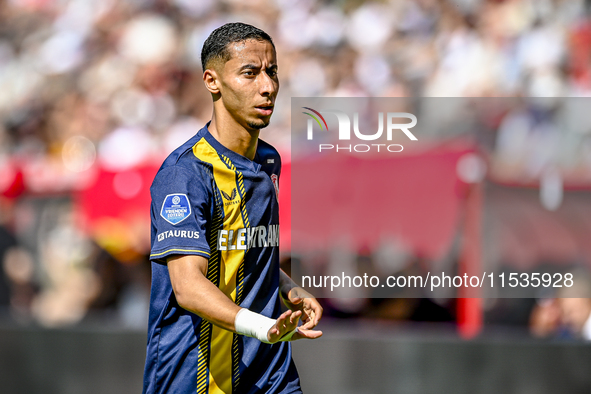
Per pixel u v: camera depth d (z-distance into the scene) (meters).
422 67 31.25
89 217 22.05
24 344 20.20
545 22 31.27
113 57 35.19
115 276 23.14
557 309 18.94
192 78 33.75
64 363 19.83
